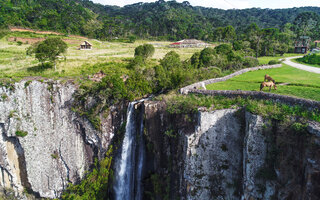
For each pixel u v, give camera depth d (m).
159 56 71.25
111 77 34.78
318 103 18.62
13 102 34.88
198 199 23.92
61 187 37.56
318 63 53.84
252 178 20.36
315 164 16.14
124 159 34.28
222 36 139.88
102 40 134.75
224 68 55.34
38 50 47.44
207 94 28.05
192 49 97.88
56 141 36.44
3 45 76.19
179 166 25.67
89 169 36.72
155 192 29.64
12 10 133.75
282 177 18.86
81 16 183.38
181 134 25.17
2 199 38.03
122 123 35.03
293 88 28.77
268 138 19.95
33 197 38.41
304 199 16.77
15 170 37.69
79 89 35.44
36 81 35.53
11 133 34.84
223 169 23.33
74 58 61.78
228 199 22.95
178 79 37.50
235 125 22.84
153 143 30.09
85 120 35.31
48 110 35.94
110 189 35.06
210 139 23.59
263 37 89.44
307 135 17.30
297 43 98.56
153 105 29.38
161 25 195.62
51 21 138.25
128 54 75.38
